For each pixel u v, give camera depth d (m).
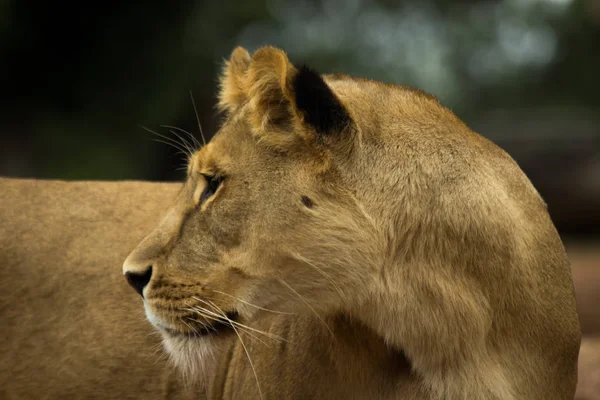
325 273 6.75
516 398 6.86
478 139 7.36
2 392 8.40
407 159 6.86
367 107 7.06
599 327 17.91
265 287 6.78
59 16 33.59
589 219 36.41
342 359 7.04
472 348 6.77
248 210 6.76
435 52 59.41
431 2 57.00
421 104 7.26
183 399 8.07
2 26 32.09
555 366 7.08
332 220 6.71
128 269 6.93
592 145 37.47
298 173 6.75
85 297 8.45
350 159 6.80
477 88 62.75
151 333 8.20
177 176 35.00
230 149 6.91
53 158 33.41
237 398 7.65
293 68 6.64
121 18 34.59
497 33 61.81
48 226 8.79
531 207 7.25
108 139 34.62
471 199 6.81
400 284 6.76
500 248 6.82
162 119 35.16
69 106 34.84
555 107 62.94
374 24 55.28
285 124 6.85
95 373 8.27
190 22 36.16
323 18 52.03
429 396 6.85
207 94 35.88
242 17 37.94
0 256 8.61
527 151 37.75
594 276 24.62
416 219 6.76
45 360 8.37
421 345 6.80
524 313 6.89
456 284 6.75
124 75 35.12
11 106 33.91
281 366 7.30
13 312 8.49
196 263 6.82
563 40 64.31
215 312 6.77
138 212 8.85
